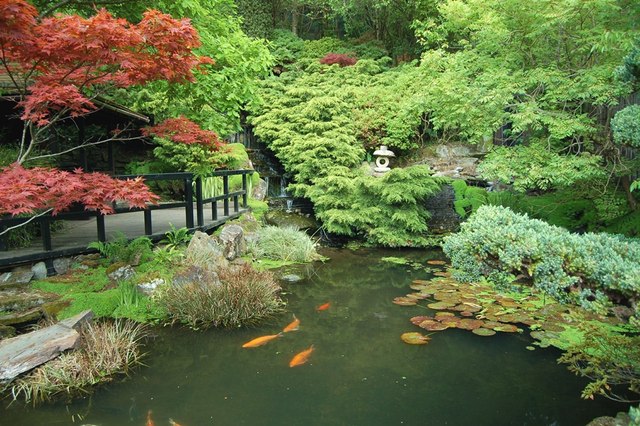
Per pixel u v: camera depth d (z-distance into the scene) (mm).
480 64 6770
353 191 8828
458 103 6734
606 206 5984
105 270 4820
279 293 5441
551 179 5824
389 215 8336
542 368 3488
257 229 7844
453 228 8766
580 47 5832
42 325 3865
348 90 11570
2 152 5547
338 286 5789
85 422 2742
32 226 5328
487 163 6418
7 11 2691
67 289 4414
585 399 3035
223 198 7191
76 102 3496
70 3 4629
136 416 2803
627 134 4004
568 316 3607
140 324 4223
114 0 4680
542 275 3568
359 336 4109
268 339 4012
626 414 2725
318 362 3582
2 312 3920
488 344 3920
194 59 3621
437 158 10828
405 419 2773
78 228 6191
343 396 3055
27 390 3076
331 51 15406
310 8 17422
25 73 3891
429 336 4105
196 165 6152
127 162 10094
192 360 3621
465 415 2830
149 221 5566
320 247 8250
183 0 4961
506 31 6188
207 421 2738
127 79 3676
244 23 15031
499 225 4520
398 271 6555
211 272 4941
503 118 6438
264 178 11133
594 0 5082
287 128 10508
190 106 5691
